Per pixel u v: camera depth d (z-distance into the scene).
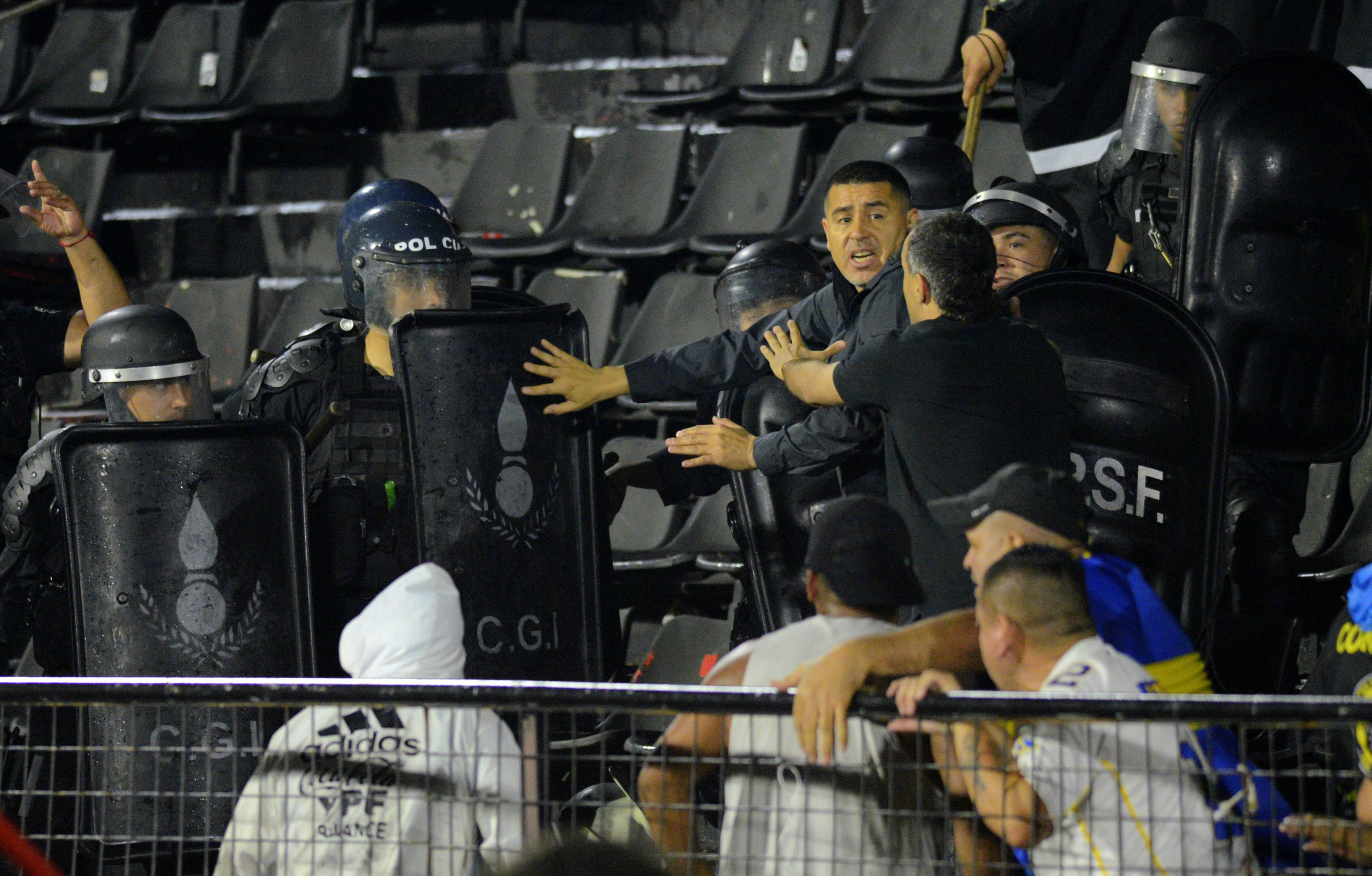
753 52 30.09
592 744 16.45
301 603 14.95
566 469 15.64
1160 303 14.94
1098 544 14.43
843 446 14.63
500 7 33.50
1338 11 21.81
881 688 11.38
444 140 31.89
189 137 32.94
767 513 15.79
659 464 17.92
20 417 19.06
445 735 11.95
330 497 15.59
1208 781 11.22
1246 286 16.56
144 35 36.12
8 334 19.12
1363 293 16.75
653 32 32.44
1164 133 18.56
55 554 16.61
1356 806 12.18
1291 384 16.73
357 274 16.11
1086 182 22.03
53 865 14.60
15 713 16.52
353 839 11.79
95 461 14.94
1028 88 22.20
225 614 14.88
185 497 14.95
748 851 11.07
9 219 19.86
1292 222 16.50
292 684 11.19
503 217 30.14
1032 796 10.77
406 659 12.19
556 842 8.00
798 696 10.81
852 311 15.70
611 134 29.92
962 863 11.02
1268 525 17.05
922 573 13.33
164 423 14.96
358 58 33.97
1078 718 10.31
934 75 28.20
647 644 22.08
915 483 13.35
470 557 15.11
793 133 28.14
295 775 12.00
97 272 19.80
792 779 11.48
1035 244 17.45
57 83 35.09
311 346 16.14
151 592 14.87
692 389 15.78
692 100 29.66
